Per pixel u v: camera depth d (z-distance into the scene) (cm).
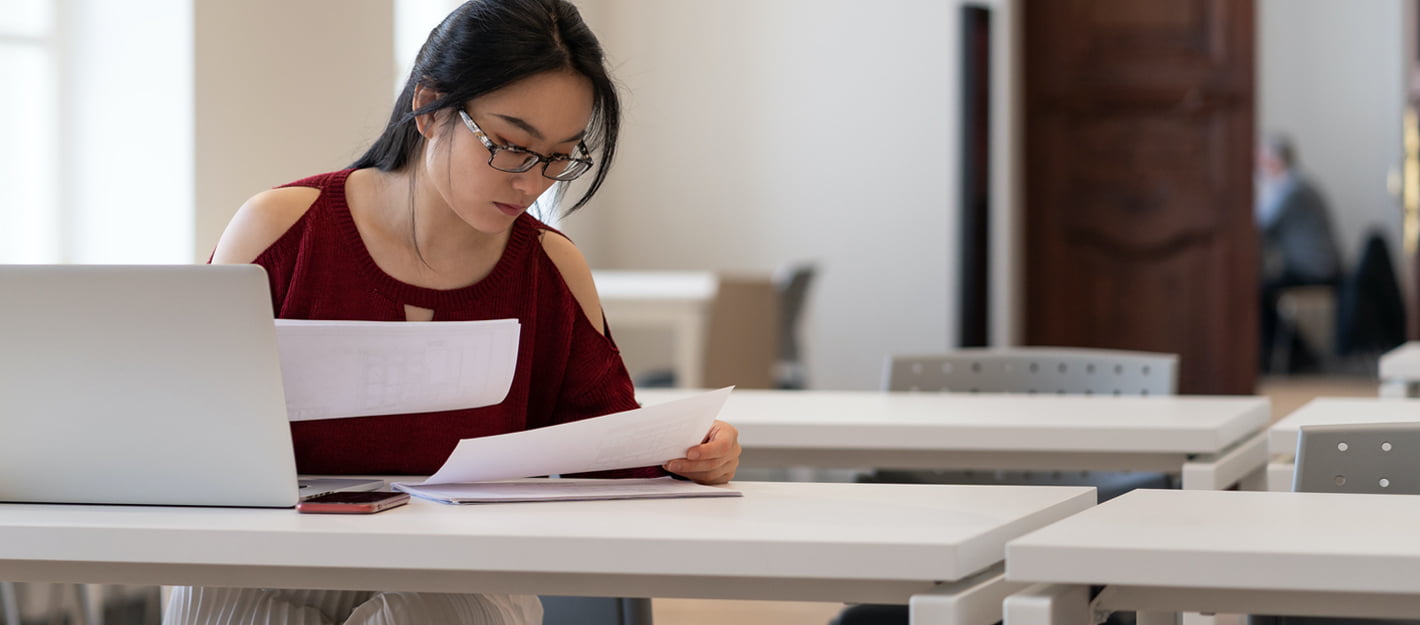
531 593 127
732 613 379
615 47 711
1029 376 284
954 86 685
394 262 171
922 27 688
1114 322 668
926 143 689
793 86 699
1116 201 666
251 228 169
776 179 702
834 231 697
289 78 281
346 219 170
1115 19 664
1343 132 1065
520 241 177
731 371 508
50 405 142
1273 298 977
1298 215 969
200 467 141
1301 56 1070
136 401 141
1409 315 791
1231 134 654
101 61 281
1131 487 256
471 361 155
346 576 129
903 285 691
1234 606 114
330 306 168
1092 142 668
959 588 117
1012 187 652
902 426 216
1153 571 109
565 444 146
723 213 706
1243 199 652
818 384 698
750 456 225
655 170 711
